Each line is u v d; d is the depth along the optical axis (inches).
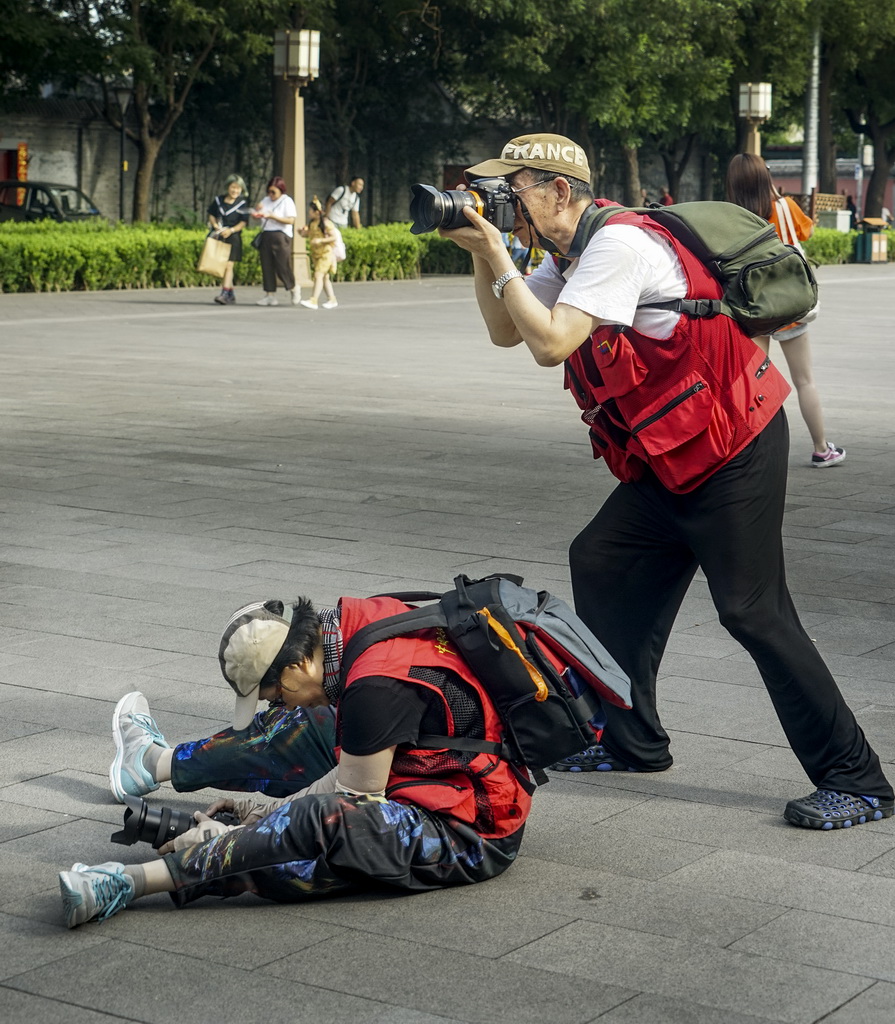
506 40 1466.5
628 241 143.4
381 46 1598.2
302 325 772.6
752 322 148.1
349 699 130.7
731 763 173.2
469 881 136.6
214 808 147.4
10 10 1198.9
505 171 146.9
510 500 329.4
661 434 149.2
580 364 153.4
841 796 155.2
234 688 136.3
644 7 1496.1
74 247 1007.0
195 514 309.0
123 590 245.8
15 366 569.3
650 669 168.1
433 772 134.3
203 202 1651.1
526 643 133.6
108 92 1510.8
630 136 1627.7
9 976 117.6
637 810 158.2
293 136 998.4
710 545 153.4
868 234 1626.5
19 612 231.6
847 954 122.5
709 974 118.6
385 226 1266.0
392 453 389.4
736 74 1699.1
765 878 139.4
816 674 154.9
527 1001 113.6
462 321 809.5
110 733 179.0
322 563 266.4
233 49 1414.9
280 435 415.5
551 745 135.0
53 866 141.5
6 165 1523.1
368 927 127.5
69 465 363.6
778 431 153.4
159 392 501.4
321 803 131.3
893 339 725.9
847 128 2519.7
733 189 273.0
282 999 113.8
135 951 122.5
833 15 1701.5
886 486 352.2
